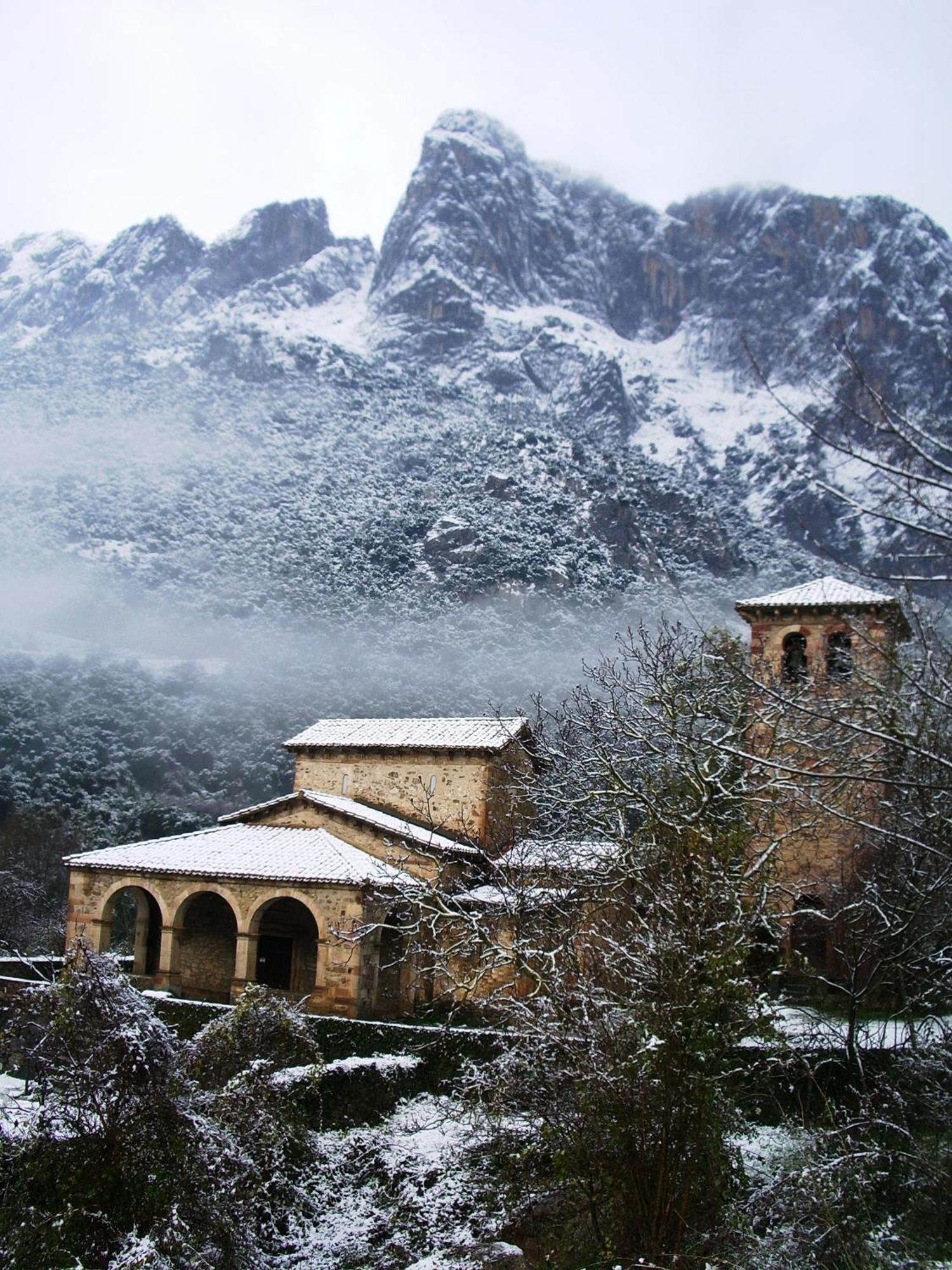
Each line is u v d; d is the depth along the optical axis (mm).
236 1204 19844
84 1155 18672
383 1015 38938
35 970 26359
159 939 45375
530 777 34781
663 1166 16906
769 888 19594
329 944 37781
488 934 23391
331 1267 22016
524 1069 19719
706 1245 16578
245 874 38938
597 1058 17625
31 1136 18859
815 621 42531
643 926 19297
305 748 47062
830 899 31641
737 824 20188
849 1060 23062
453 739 45312
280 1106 24344
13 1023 20156
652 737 26938
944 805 15180
